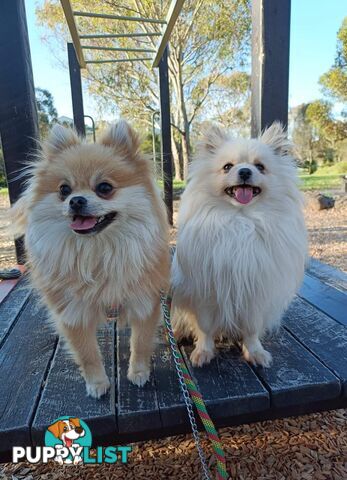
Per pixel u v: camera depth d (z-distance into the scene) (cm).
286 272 40
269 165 42
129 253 34
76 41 90
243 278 38
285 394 35
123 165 36
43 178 36
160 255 37
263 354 40
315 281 64
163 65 119
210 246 39
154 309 37
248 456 43
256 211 40
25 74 66
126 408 34
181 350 44
